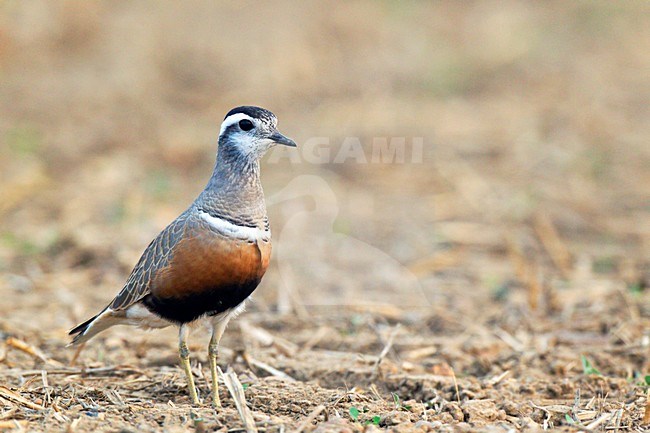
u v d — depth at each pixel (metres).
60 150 21.23
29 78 25.39
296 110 23.89
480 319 13.23
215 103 24.52
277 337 12.40
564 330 12.66
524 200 18.30
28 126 22.45
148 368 10.80
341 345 12.17
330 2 31.69
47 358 11.09
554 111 23.91
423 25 30.78
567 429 8.65
